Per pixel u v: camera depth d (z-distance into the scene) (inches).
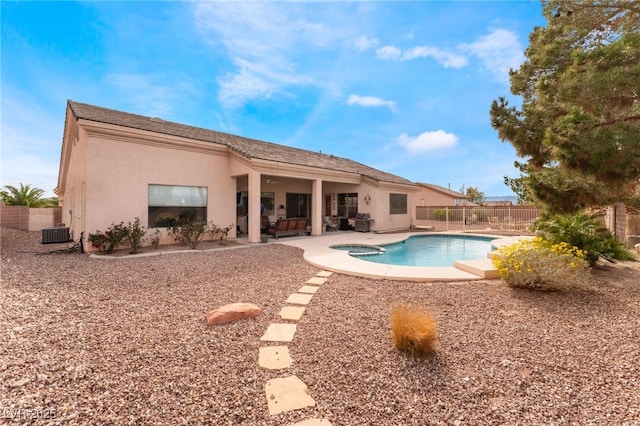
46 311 184.7
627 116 210.8
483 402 106.2
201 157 511.5
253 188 510.3
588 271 242.2
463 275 285.1
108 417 96.0
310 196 810.8
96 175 398.3
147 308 197.2
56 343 144.3
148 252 401.4
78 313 184.4
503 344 150.3
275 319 184.5
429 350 139.6
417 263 434.3
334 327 172.6
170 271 301.0
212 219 526.6
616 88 195.5
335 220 808.9
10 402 101.0
